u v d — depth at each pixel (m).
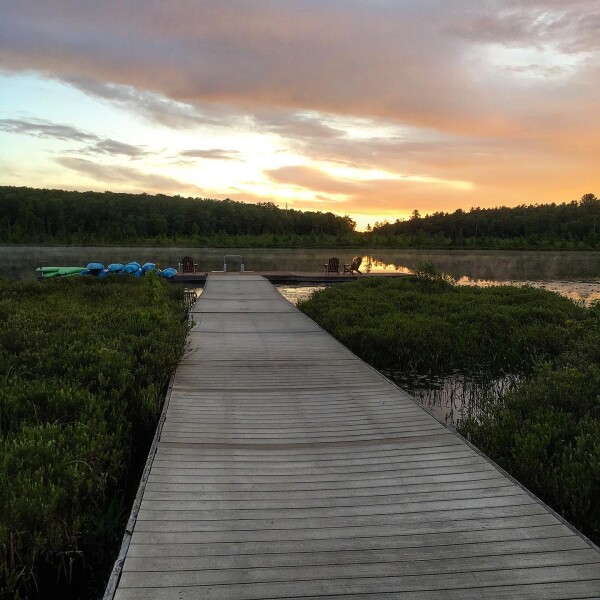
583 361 6.54
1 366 5.41
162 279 17.34
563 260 38.00
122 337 6.97
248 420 4.79
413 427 4.65
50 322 7.69
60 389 4.76
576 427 4.48
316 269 28.98
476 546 2.79
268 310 12.19
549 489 3.77
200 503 3.22
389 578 2.51
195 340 8.65
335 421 4.79
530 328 9.44
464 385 7.31
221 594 2.38
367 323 10.07
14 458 3.46
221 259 36.34
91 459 3.72
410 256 42.34
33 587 2.92
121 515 3.64
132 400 5.14
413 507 3.21
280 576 2.51
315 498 3.31
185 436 4.35
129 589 2.40
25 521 2.94
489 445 4.62
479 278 23.98
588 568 2.61
